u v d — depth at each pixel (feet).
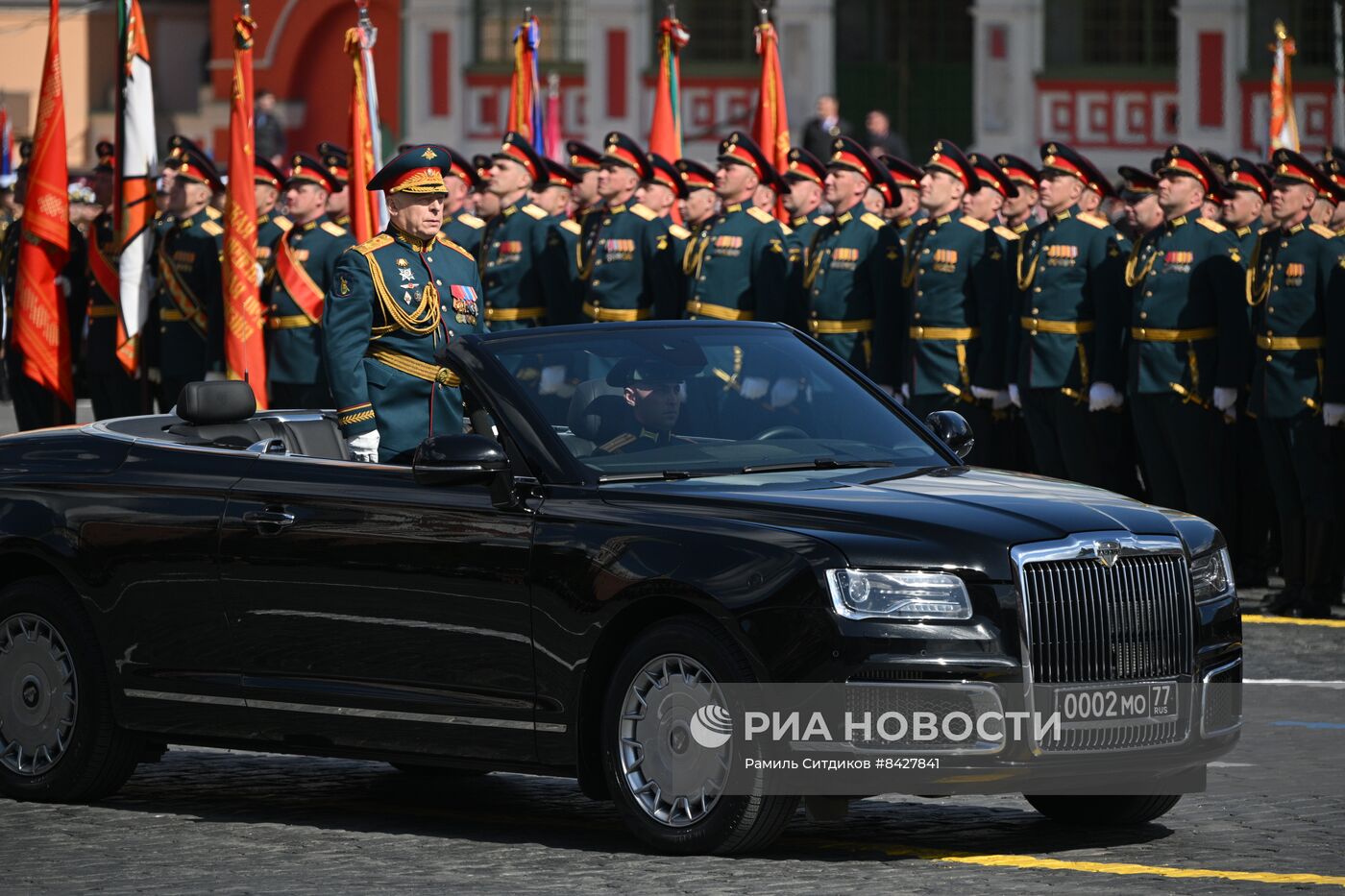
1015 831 103.30
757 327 112.16
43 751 112.88
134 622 110.01
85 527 111.34
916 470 104.73
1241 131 424.87
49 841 102.73
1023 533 94.27
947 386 197.47
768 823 94.89
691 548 95.40
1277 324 173.47
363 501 104.12
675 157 249.75
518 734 100.07
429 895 90.48
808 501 96.68
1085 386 191.31
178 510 108.88
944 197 198.18
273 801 112.98
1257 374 175.83
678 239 213.87
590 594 97.35
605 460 101.96
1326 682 144.66
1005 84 445.37
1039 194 195.83
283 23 521.24
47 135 204.23
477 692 100.94
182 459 110.83
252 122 198.90
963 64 459.73
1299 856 97.19
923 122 462.19
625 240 213.87
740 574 93.86
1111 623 95.14
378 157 203.92
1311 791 111.65
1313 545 173.06
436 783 118.62
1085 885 90.99
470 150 497.46
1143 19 436.76
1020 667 92.68
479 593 100.42
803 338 112.57
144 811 110.22
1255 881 91.91
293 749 106.42
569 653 98.22
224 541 107.34
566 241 217.77
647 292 214.48
